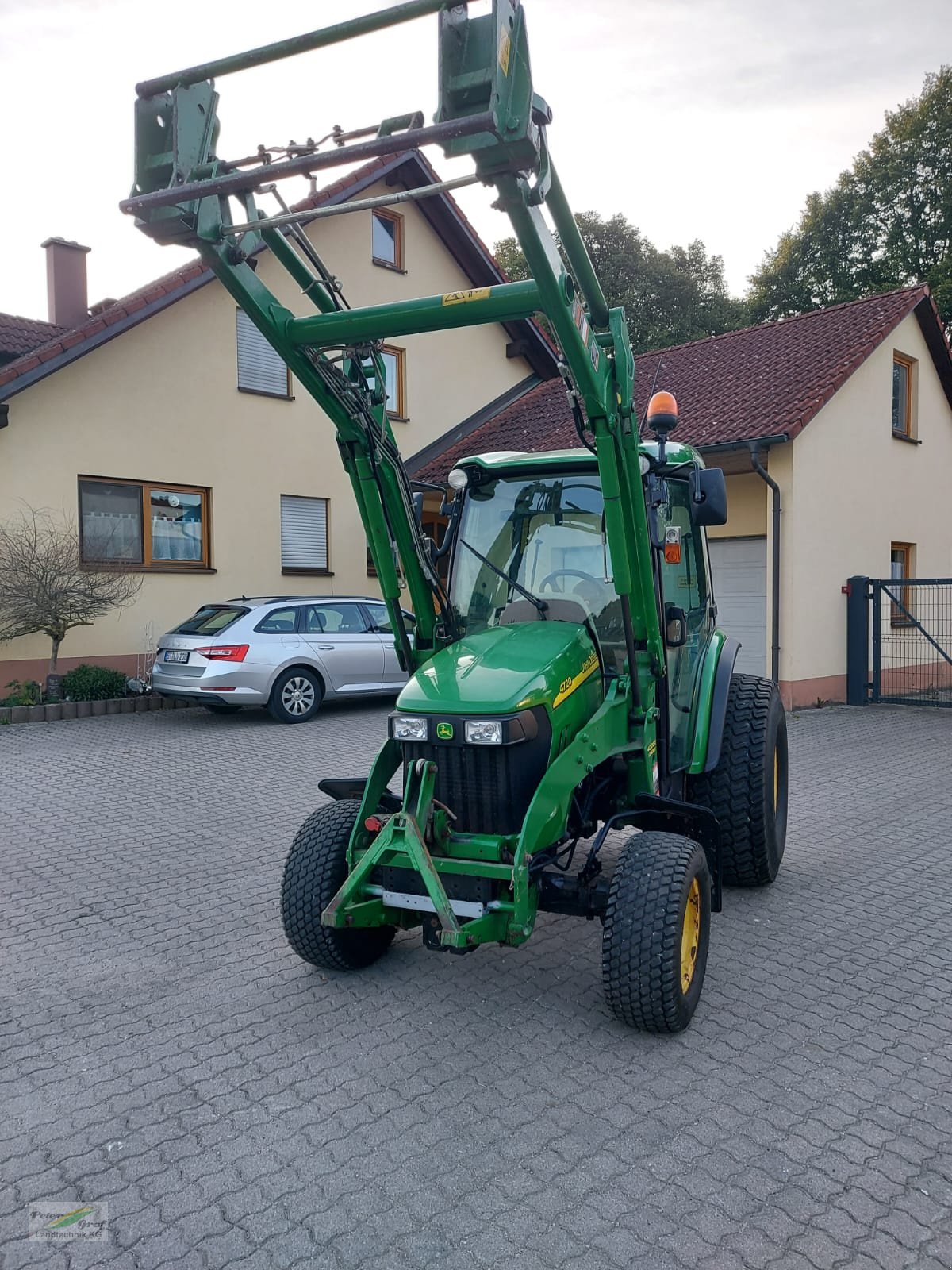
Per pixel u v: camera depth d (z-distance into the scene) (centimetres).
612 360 403
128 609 1341
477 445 1745
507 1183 292
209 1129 323
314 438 1577
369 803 423
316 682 1207
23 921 520
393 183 1712
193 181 334
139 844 670
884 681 1423
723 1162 300
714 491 467
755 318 3195
